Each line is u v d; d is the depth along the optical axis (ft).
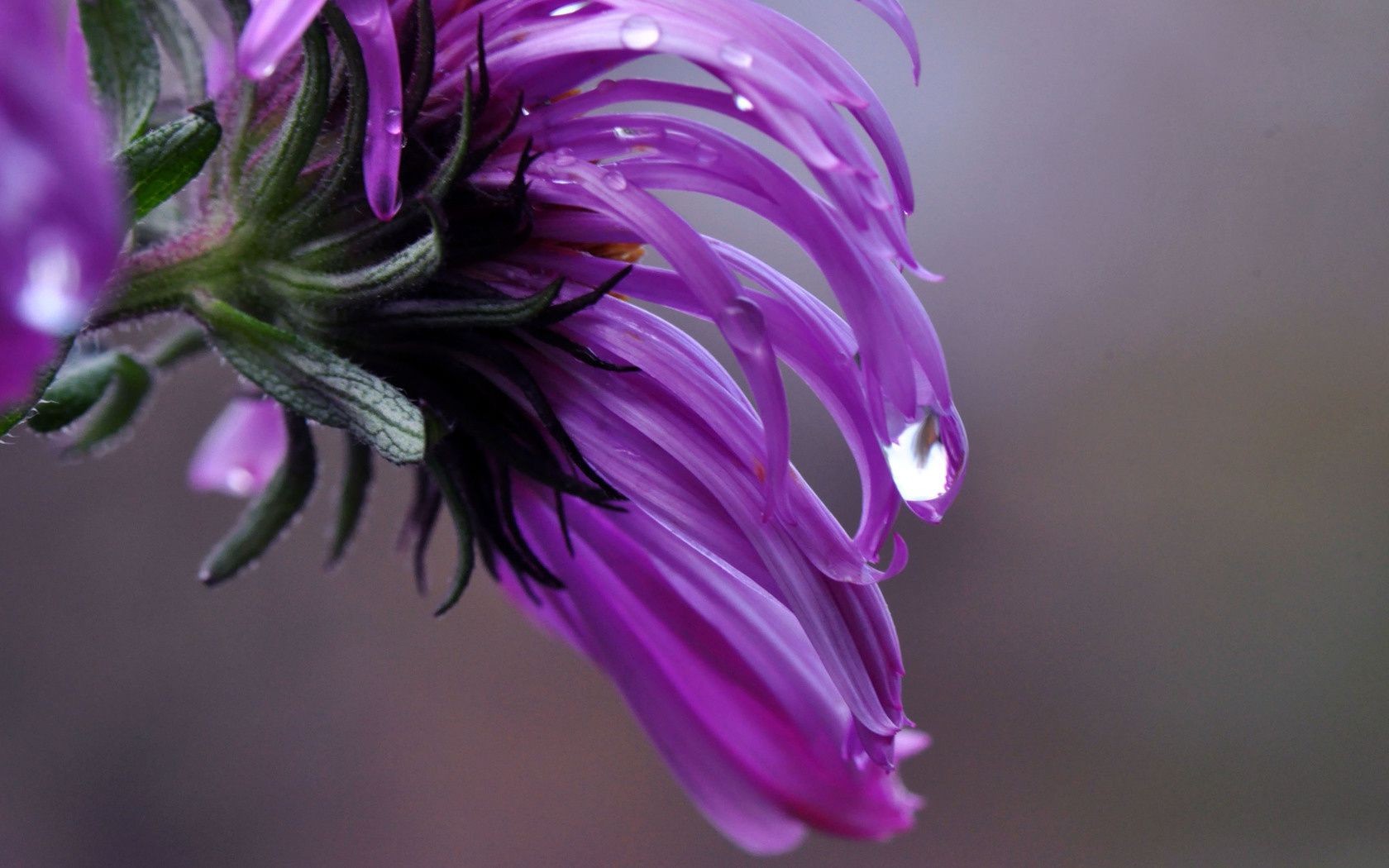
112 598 0.95
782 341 0.38
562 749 1.00
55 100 0.26
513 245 0.38
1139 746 0.99
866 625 0.38
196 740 0.95
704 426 0.38
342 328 0.38
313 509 0.98
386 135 0.37
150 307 0.39
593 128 0.38
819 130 0.36
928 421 0.37
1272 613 1.01
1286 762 0.98
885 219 0.36
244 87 0.39
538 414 0.38
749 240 0.83
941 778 0.98
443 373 0.39
